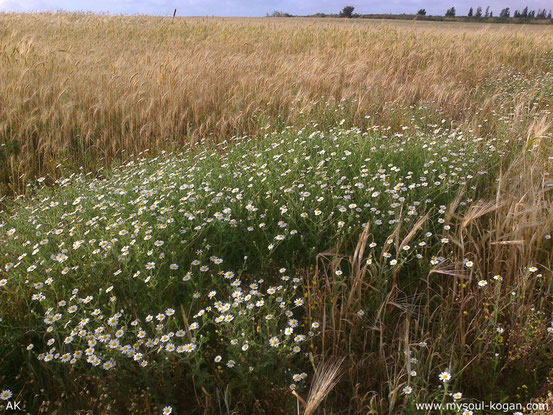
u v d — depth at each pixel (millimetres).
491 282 2887
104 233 3477
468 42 14805
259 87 8703
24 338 2738
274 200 3838
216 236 3527
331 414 2305
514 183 3512
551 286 2844
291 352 2475
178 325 2805
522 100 8109
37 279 3072
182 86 8133
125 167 6219
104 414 2258
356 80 9203
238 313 2502
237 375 2494
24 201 5078
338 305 2916
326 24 21328
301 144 5125
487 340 2473
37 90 7699
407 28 18719
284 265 3371
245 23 23250
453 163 4418
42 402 2408
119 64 10172
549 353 2492
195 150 6566
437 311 2879
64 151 6531
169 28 20000
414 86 8938
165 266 3125
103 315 2824
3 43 10766
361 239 2756
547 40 14398
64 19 22547
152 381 2414
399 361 2496
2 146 6570
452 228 3555
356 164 4441
